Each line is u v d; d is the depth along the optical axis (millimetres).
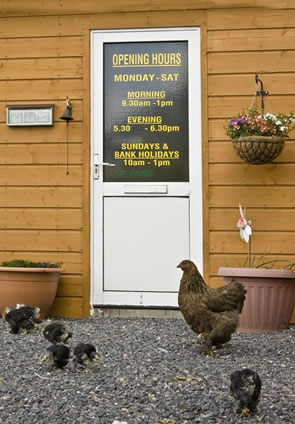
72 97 6742
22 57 6801
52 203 6742
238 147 6223
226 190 6551
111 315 6676
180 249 6609
